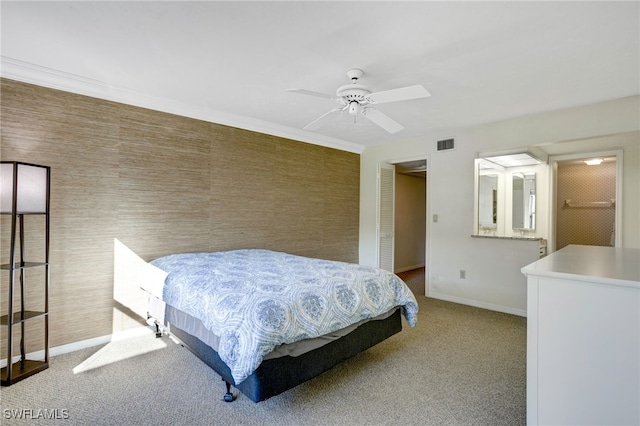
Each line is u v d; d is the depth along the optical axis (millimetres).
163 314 2799
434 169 4605
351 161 5387
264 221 4230
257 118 3967
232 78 2779
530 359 1562
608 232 5254
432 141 4633
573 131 3455
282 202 4434
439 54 2312
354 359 2707
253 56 2379
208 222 3707
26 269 2619
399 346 2971
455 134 4398
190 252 3562
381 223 5281
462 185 4332
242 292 2102
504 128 3955
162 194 3354
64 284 2789
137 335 3184
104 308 3002
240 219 3990
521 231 4961
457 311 4004
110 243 3029
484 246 4148
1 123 2500
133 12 1863
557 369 1493
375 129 4406
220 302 2082
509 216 5066
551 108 3473
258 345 1749
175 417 1931
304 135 4602
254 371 1812
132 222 3158
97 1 1762
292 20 1929
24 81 2592
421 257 7316
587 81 2770
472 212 4250
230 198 3898
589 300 1419
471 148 4246
